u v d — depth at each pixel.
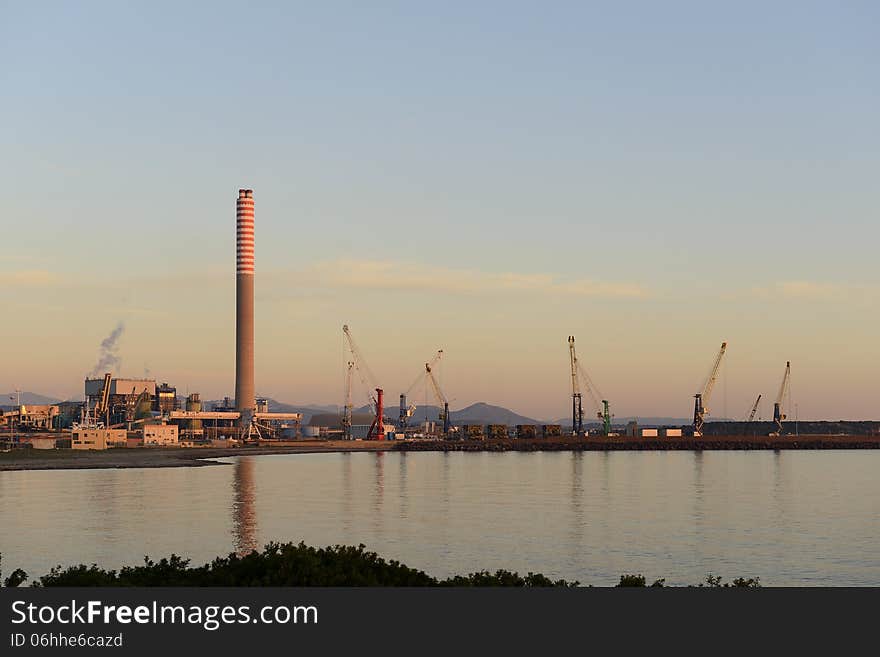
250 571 42.41
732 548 116.81
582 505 174.25
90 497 181.12
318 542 118.00
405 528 134.75
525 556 108.06
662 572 98.69
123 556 104.31
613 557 108.38
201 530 129.50
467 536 125.50
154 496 184.75
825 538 127.38
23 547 111.31
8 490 197.50
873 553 113.44
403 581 43.56
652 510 165.62
